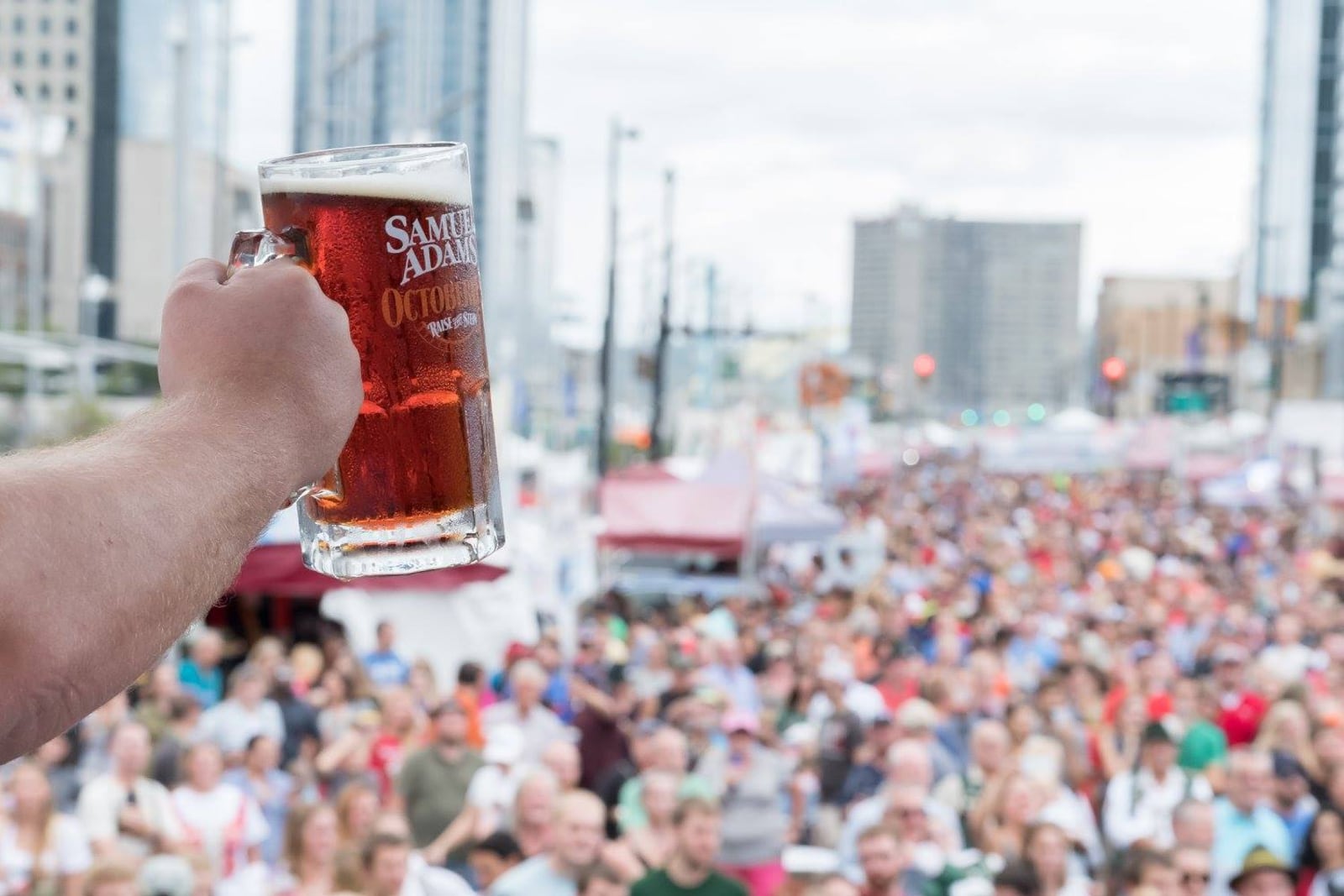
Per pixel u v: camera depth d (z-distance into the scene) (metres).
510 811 7.84
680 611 18.62
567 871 6.74
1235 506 52.81
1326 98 156.25
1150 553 32.56
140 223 85.62
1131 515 41.34
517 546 14.57
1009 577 27.98
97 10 86.06
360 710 10.19
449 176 1.09
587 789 10.15
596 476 27.86
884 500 52.50
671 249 37.22
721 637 13.27
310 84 70.06
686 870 6.70
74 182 84.06
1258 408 91.62
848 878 7.33
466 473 1.09
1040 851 7.47
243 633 14.94
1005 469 77.88
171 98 89.19
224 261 1.01
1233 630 17.47
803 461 38.41
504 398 15.45
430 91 78.25
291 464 0.83
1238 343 100.81
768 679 13.20
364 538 1.06
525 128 62.41
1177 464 67.00
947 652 14.20
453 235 1.09
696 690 10.36
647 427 62.31
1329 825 7.91
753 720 8.52
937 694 10.98
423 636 13.66
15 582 0.67
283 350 0.86
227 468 0.79
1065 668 12.59
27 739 0.68
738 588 22.44
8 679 0.67
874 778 9.64
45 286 81.75
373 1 74.44
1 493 0.70
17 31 86.56
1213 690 12.16
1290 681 11.50
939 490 68.69
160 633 0.73
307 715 9.52
